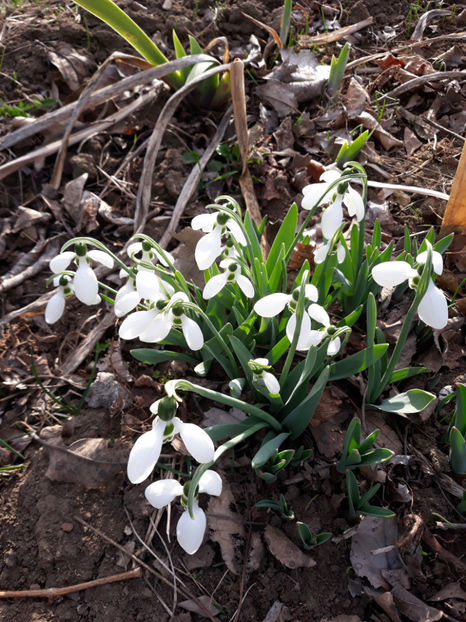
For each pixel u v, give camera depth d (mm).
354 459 268
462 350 340
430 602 259
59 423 319
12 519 287
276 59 517
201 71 429
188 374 334
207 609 260
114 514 285
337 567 269
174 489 196
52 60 475
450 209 373
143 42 421
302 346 240
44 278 388
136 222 398
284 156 451
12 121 447
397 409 285
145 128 465
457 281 366
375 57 521
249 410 263
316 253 270
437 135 470
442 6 581
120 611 261
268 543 272
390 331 343
